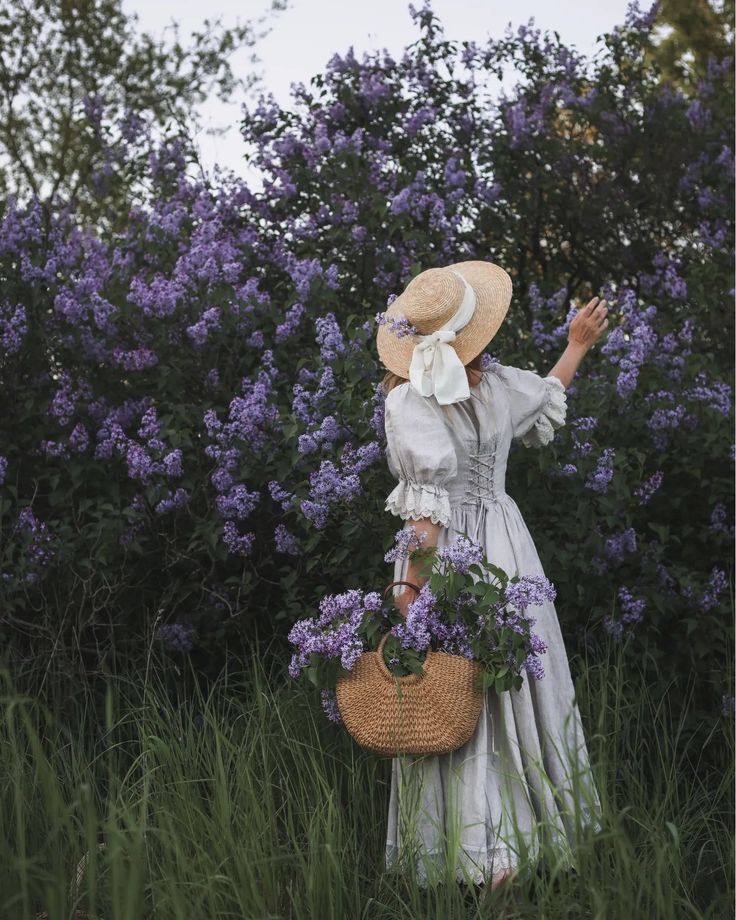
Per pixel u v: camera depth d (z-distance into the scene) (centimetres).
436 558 260
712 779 334
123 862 231
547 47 547
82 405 393
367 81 509
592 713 305
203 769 282
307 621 267
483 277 305
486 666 257
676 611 364
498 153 534
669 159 554
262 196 497
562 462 363
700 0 858
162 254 446
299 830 271
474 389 287
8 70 728
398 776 268
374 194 457
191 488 376
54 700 328
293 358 413
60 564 364
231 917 227
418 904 235
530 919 232
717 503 392
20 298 400
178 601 366
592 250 566
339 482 329
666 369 409
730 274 498
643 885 222
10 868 222
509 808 263
